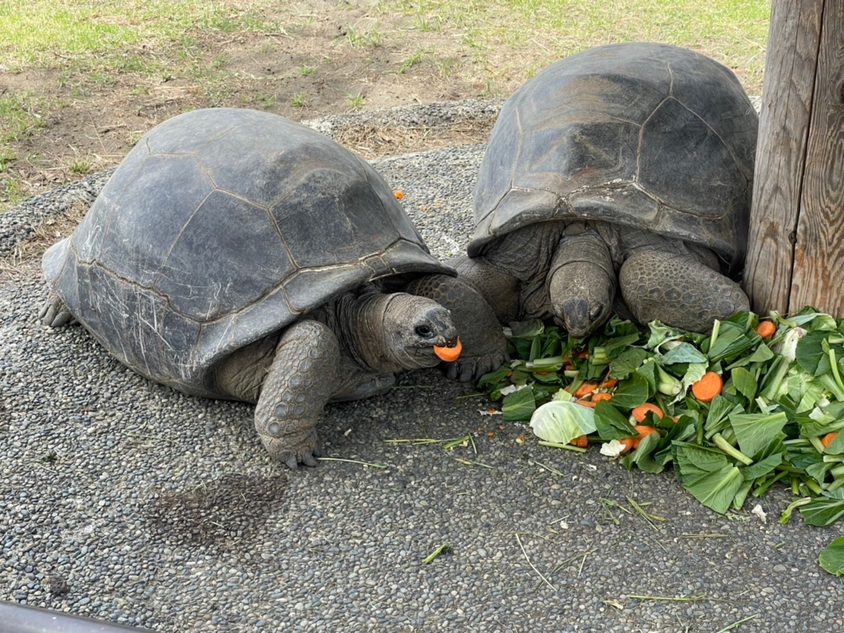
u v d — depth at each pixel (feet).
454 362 7.14
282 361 6.24
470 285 6.98
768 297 6.79
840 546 5.55
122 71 14.21
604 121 7.02
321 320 6.67
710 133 7.17
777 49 6.20
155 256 6.64
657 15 16.76
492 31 16.16
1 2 17.75
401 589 5.56
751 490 6.09
